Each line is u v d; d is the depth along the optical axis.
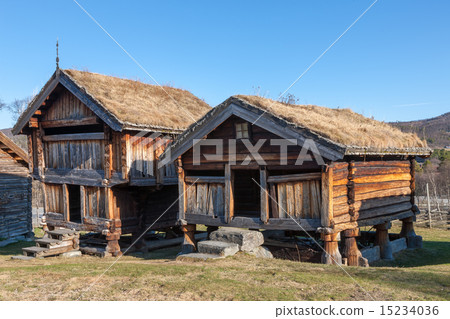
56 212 15.02
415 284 7.07
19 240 17.31
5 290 7.04
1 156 17.09
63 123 14.15
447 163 44.50
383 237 12.24
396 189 12.56
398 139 12.35
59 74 13.64
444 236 17.75
